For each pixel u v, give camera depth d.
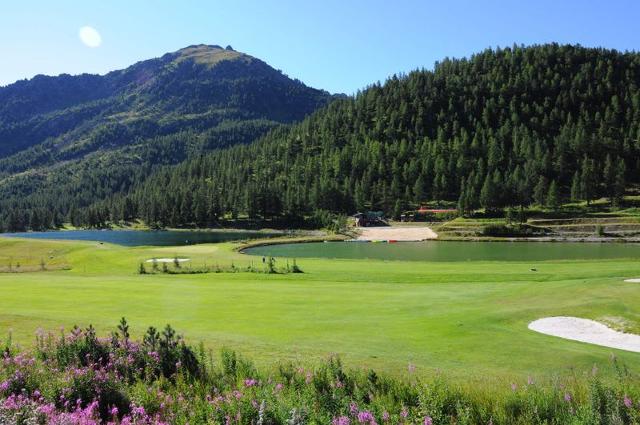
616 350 16.41
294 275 43.84
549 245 97.00
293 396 9.23
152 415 8.98
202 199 183.00
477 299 26.91
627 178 161.75
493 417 8.84
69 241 103.75
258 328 19.69
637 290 24.78
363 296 28.98
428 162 177.38
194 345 15.66
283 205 174.88
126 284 35.84
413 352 15.65
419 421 8.38
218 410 8.62
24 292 30.73
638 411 8.61
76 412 8.67
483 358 15.04
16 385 9.81
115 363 11.16
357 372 11.14
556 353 15.60
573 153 174.50
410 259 74.69
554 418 8.73
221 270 50.28
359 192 168.00
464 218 142.25
